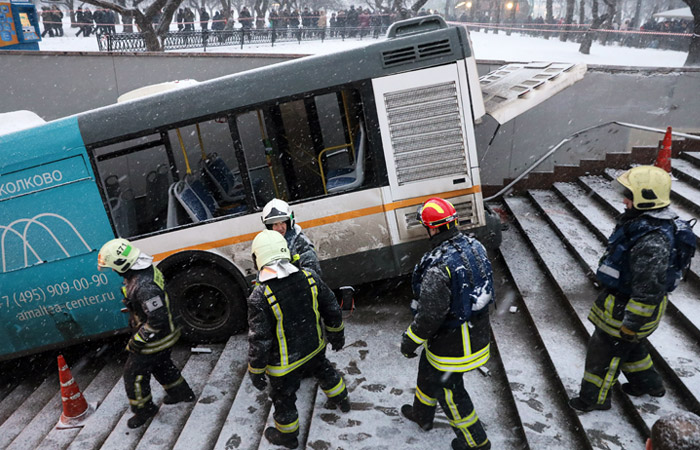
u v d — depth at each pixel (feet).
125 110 14.37
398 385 12.27
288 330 9.46
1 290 15.42
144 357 11.86
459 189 14.47
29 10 33.60
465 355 8.80
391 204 14.58
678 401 9.89
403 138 14.24
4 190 14.67
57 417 15.03
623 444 9.27
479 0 94.94
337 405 11.66
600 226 17.08
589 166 22.35
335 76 13.97
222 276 15.28
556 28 82.79
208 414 12.54
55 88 26.22
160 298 11.53
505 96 15.03
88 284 15.42
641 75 22.68
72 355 18.75
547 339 12.59
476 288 8.51
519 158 24.25
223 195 18.11
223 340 16.08
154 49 43.75
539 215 20.27
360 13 77.56
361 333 14.74
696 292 12.64
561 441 9.82
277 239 9.43
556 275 15.08
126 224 15.61
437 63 13.84
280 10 96.48
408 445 10.32
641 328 8.66
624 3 124.26
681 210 16.22
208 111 14.19
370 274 15.24
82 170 14.64
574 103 23.38
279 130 15.38
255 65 26.12
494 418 11.01
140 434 12.62
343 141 20.22
